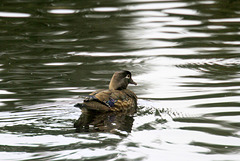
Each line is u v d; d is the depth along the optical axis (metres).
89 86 16.05
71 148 10.62
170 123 12.43
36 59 19.64
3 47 21.28
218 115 13.05
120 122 12.48
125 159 10.12
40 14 26.83
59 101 14.40
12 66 18.61
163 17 26.36
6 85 16.14
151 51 20.83
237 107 13.70
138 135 11.45
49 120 12.57
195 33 23.56
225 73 17.48
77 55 20.27
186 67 18.45
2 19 25.72
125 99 14.02
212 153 10.50
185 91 15.48
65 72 17.84
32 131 11.61
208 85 16.05
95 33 23.66
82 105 13.03
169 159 10.17
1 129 11.79
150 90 15.76
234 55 19.98
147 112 13.54
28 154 10.31
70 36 23.25
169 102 14.40
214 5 28.95
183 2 29.94
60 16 26.45
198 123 12.42
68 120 12.58
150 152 10.48
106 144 10.85
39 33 23.62
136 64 18.94
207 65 18.67
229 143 11.04
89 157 10.18
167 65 18.83
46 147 10.66
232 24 24.84
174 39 22.61
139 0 30.59
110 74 17.61
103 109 13.35
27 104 14.04
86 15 26.67
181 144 10.95
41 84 16.28
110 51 20.83
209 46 21.41
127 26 24.83
